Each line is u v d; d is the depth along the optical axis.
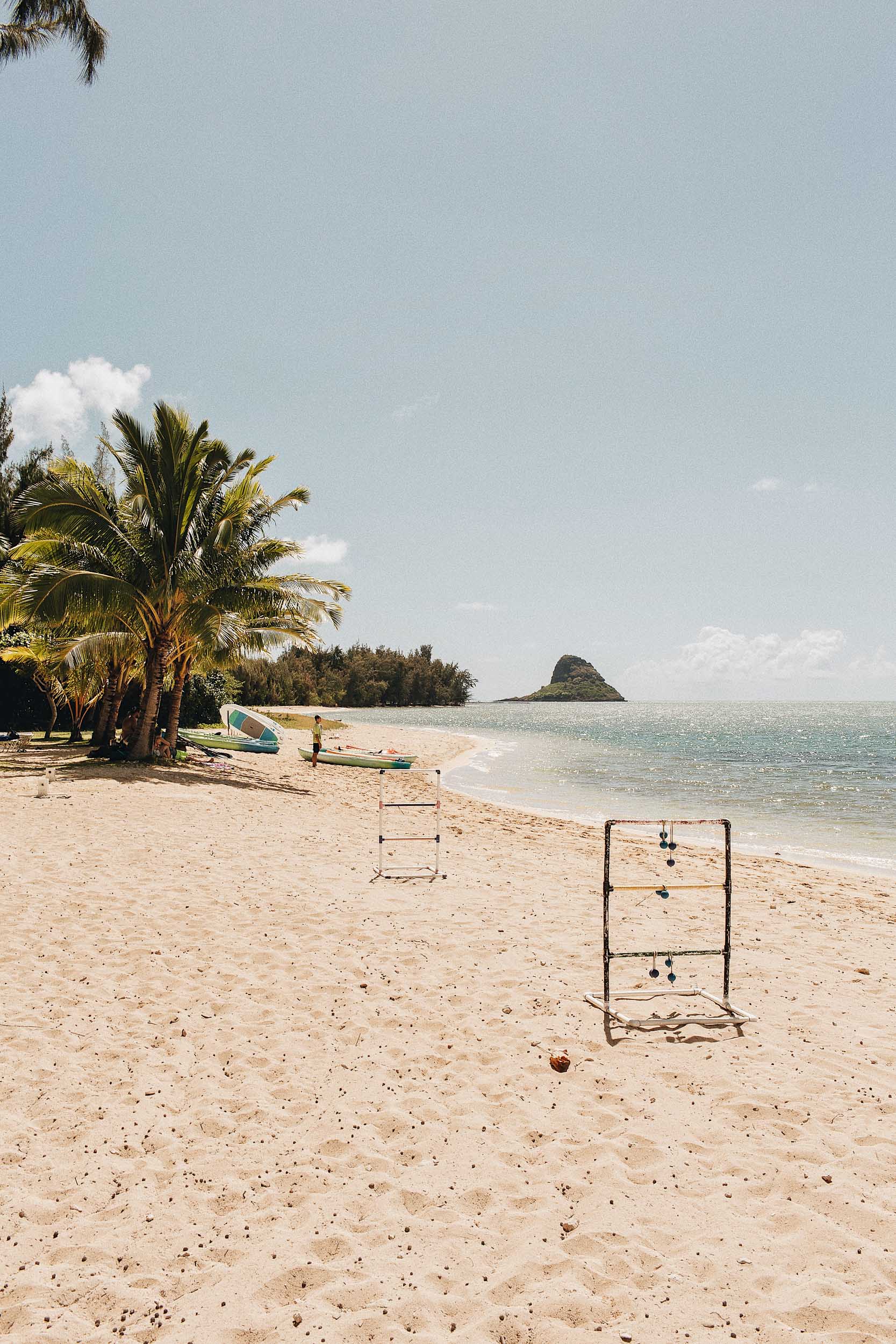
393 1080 5.50
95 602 20.56
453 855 13.60
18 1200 4.09
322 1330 3.28
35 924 8.38
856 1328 3.29
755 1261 3.72
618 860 14.02
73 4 17.66
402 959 7.92
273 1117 4.98
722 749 53.00
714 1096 5.34
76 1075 5.41
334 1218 4.03
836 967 8.20
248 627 24.22
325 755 32.16
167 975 7.23
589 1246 3.83
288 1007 6.67
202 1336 3.24
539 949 8.44
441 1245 3.85
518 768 36.62
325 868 11.78
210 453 23.94
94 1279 3.55
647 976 7.69
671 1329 3.30
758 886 12.41
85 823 13.84
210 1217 4.02
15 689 34.84
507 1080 5.55
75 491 20.98
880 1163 4.52
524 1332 3.29
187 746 27.95
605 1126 4.96
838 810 23.41
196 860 11.70
